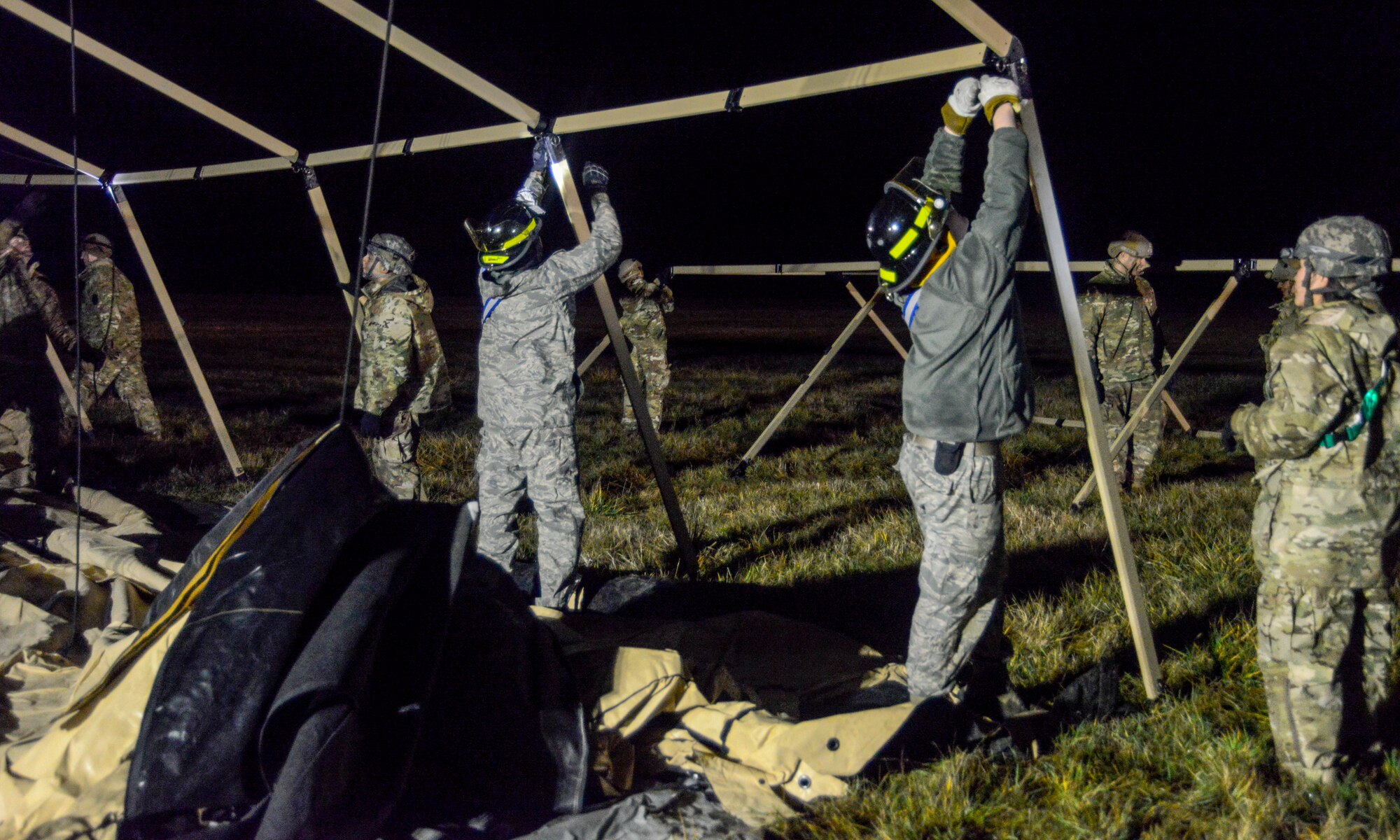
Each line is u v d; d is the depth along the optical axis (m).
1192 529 5.47
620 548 5.66
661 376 9.53
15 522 5.10
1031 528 5.73
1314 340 2.55
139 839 2.27
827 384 13.38
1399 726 3.15
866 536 5.70
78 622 3.85
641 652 3.28
